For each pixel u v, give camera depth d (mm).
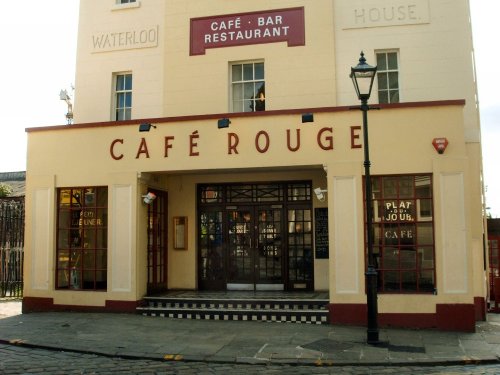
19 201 17781
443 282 10539
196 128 12055
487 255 13305
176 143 12141
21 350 8891
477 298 11742
